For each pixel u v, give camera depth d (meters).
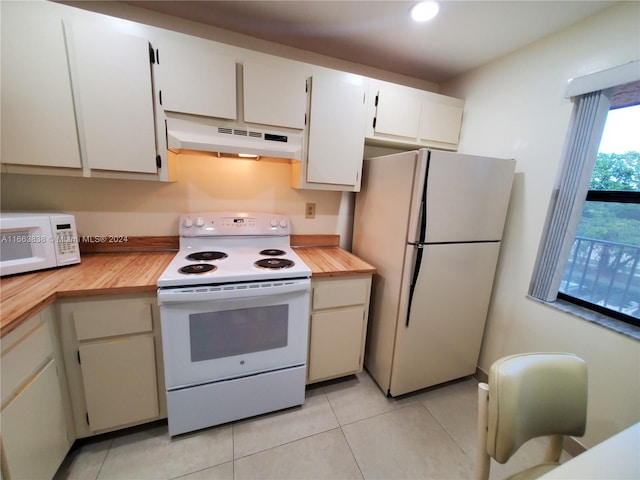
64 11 1.14
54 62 1.16
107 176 1.33
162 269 1.41
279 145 1.57
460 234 1.61
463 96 2.06
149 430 1.45
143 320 1.26
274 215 1.92
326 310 1.65
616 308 1.39
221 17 1.52
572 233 1.44
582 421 0.87
